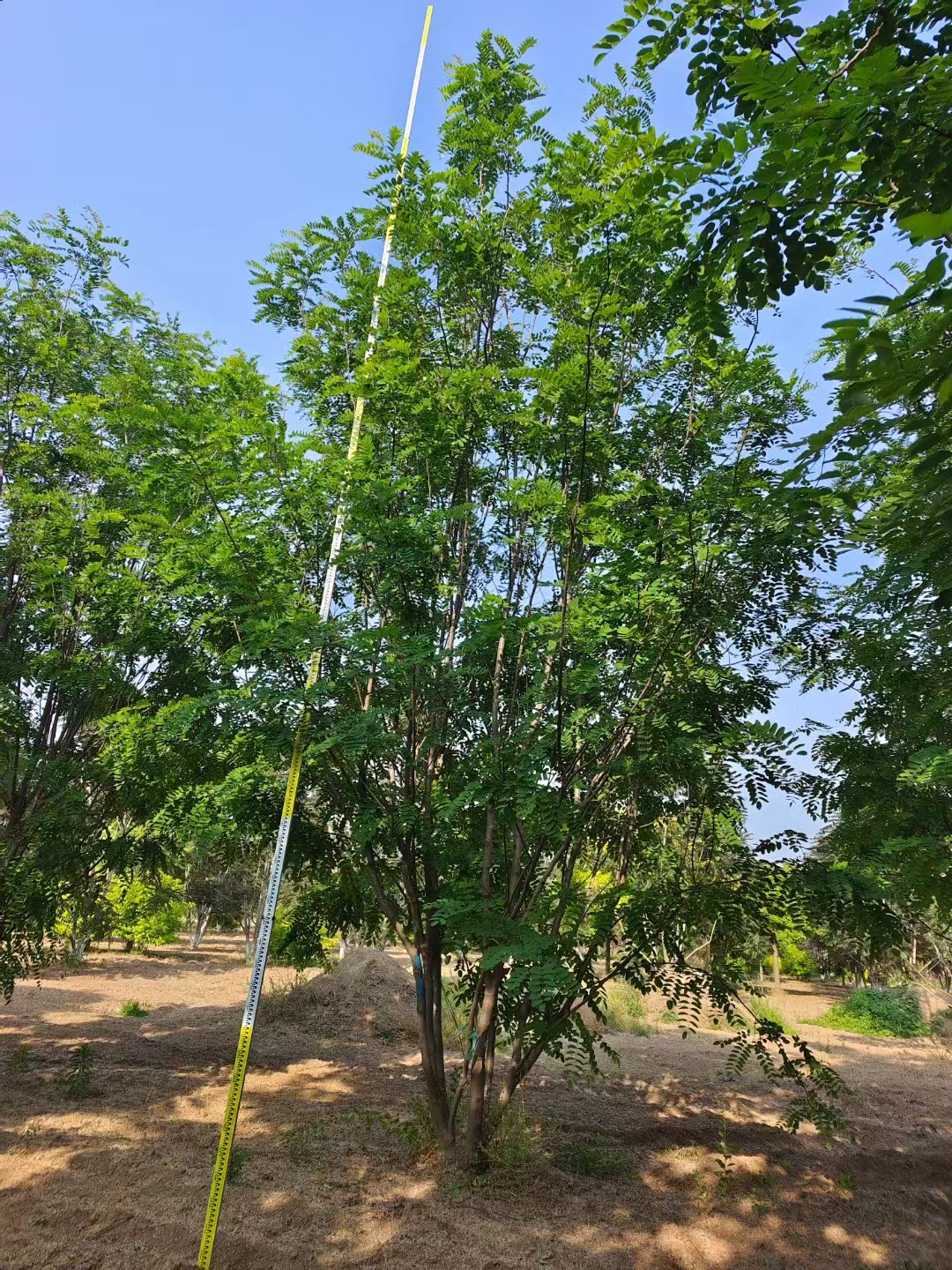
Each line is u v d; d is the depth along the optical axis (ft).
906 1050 44.78
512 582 19.58
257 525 17.90
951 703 13.33
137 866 28.02
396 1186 17.08
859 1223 17.06
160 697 22.84
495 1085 27.27
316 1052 31.48
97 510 23.95
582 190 12.52
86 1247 13.23
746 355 14.89
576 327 14.73
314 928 21.84
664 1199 17.76
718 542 15.72
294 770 14.71
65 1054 27.76
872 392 5.91
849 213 9.04
